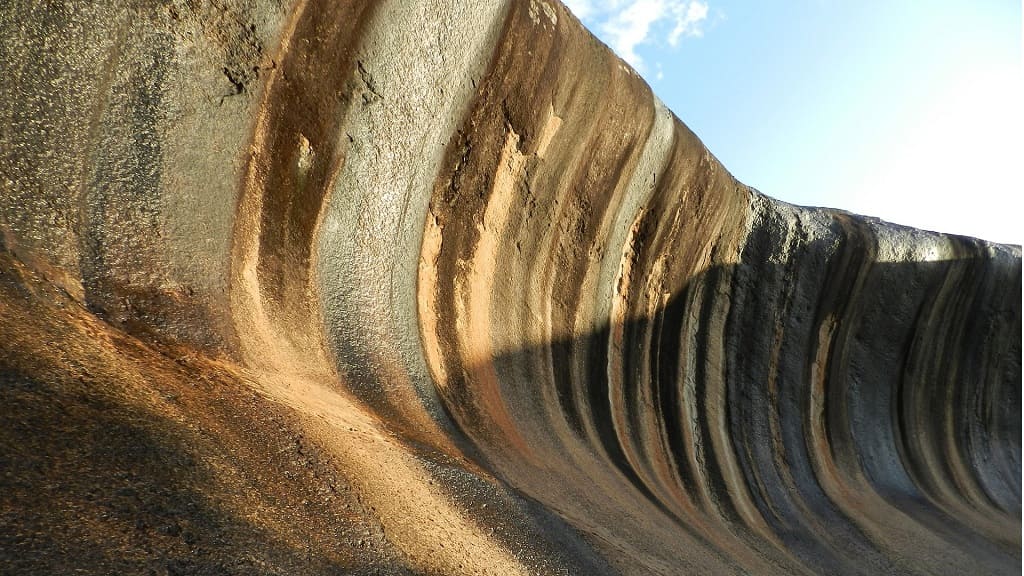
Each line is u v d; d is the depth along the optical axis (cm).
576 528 612
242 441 400
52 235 484
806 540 1190
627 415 1293
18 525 223
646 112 1266
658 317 1474
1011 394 2281
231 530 296
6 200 463
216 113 659
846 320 1914
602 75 1155
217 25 661
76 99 539
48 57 523
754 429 1591
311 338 697
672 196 1412
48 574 209
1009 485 2127
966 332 2162
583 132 1170
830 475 1661
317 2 745
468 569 402
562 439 988
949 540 1459
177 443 343
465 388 905
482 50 959
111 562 231
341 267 802
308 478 406
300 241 754
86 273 491
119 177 561
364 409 643
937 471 1988
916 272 1972
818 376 1844
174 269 571
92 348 399
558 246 1221
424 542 407
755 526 1148
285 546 311
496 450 763
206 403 424
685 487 1173
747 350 1683
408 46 861
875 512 1527
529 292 1164
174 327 518
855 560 1170
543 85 1066
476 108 991
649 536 730
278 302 683
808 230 1758
